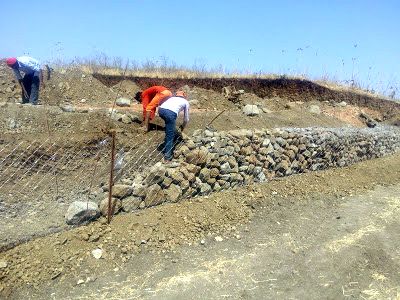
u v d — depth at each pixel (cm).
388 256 642
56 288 465
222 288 504
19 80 907
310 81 1538
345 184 937
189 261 549
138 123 809
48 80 1109
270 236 645
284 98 1450
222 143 729
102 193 603
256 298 495
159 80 1283
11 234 497
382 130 1340
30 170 625
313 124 1145
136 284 491
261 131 826
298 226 694
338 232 694
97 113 817
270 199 765
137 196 608
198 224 625
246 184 786
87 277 488
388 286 562
